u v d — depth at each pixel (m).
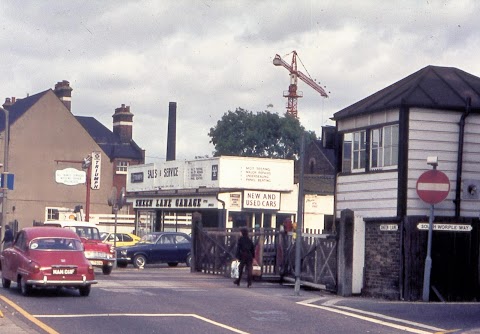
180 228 51.91
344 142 26.50
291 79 116.50
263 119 87.00
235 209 47.28
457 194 23.56
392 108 23.81
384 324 16.83
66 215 60.88
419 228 22.77
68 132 71.75
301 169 23.78
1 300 19.62
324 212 49.59
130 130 79.06
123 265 39.59
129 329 14.87
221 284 26.88
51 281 20.53
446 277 22.95
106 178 74.19
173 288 24.42
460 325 16.83
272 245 28.52
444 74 25.81
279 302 21.02
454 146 23.70
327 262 24.80
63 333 14.20
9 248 22.92
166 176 53.53
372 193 24.59
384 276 23.31
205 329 15.20
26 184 69.69
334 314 18.53
